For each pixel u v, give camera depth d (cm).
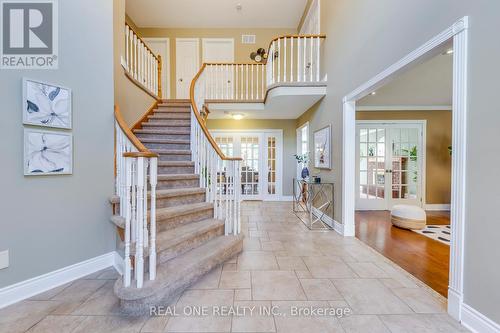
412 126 522
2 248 175
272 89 424
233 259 261
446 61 266
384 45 243
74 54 213
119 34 364
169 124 421
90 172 226
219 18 615
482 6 142
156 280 177
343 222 346
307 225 407
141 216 170
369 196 527
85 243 223
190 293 192
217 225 267
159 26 650
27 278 186
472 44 149
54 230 202
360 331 152
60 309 171
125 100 384
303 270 235
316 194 460
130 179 179
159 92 525
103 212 237
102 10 238
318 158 449
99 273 226
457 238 159
